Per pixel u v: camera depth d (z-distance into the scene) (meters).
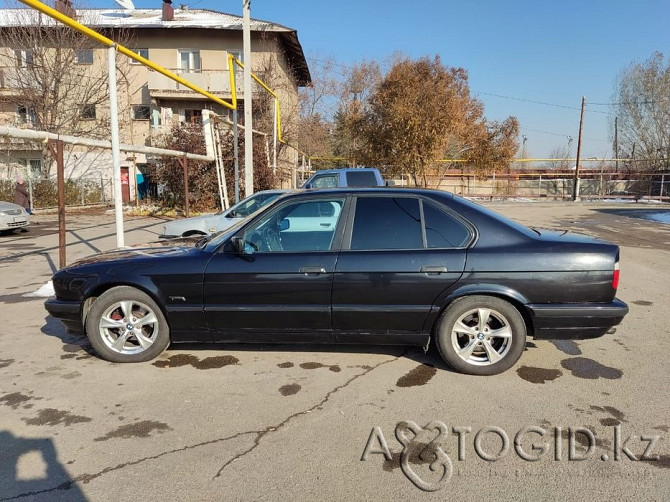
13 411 3.41
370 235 4.04
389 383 3.88
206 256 4.16
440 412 3.40
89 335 4.26
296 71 36.62
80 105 25.33
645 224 17.25
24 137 6.23
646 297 6.84
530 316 3.87
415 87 23.38
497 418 3.32
